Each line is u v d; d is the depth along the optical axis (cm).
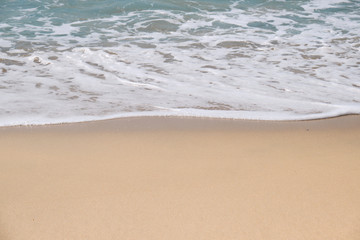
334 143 346
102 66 611
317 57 674
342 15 964
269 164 290
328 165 286
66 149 327
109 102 468
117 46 726
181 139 356
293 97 494
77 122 403
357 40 780
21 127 387
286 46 739
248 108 455
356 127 398
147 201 232
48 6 1002
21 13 949
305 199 232
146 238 196
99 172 277
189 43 754
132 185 254
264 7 1019
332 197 234
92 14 949
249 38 790
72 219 212
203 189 247
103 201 232
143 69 599
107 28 855
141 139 355
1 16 923
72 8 990
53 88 514
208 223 208
